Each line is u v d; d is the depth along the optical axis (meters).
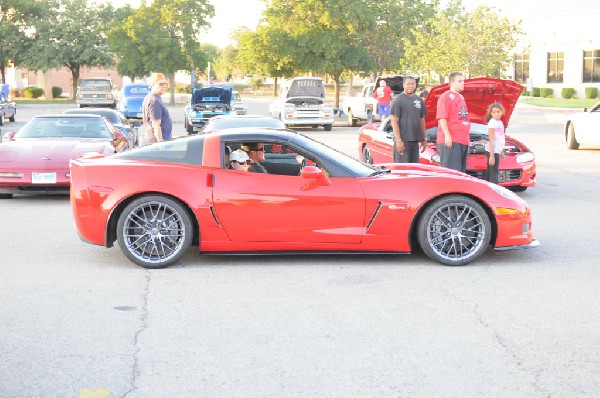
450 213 7.34
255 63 38.94
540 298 6.11
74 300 6.09
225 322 5.48
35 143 12.34
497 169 10.73
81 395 4.14
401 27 37.94
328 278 6.82
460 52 33.56
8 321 5.50
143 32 53.09
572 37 48.78
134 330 5.30
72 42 65.06
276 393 4.16
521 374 4.43
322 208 7.22
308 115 28.94
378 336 5.15
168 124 11.34
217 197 7.20
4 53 65.56
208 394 4.15
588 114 19.67
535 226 9.55
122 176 7.26
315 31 37.16
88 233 7.36
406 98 10.96
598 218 10.15
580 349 4.87
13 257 7.74
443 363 4.62
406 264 7.38
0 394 4.14
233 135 7.46
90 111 16.53
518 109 42.03
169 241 7.30
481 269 7.17
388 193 7.25
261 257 7.72
